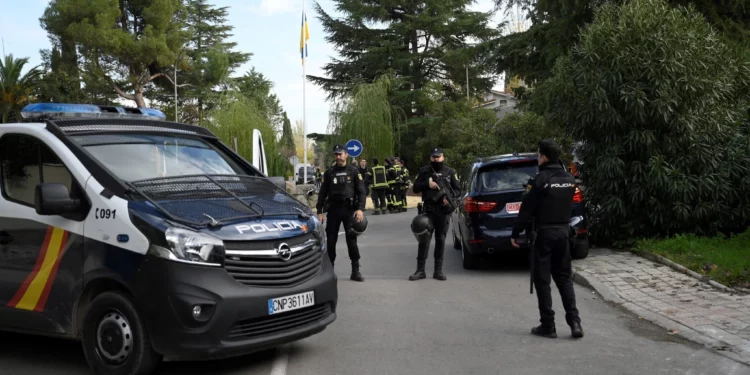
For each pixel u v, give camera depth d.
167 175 6.22
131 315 5.24
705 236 11.59
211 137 7.11
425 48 54.19
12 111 36.66
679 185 11.29
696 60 11.51
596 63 11.87
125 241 5.33
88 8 46.91
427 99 48.91
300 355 6.29
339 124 39.56
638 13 11.74
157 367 5.88
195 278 5.16
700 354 6.17
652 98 11.52
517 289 9.58
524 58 23.16
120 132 6.41
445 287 9.80
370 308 8.39
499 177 10.74
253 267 5.46
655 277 9.45
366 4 52.00
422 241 10.42
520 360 6.05
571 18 19.80
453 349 6.45
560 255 6.85
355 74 52.94
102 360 5.42
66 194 5.54
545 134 23.14
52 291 5.68
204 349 5.14
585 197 12.39
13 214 5.96
